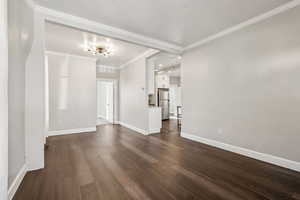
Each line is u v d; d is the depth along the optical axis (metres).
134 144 3.79
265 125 2.61
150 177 2.15
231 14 2.62
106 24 2.90
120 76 6.83
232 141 3.14
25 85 2.24
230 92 3.16
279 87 2.43
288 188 1.85
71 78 5.04
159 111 5.28
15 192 1.77
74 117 5.09
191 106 4.13
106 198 1.68
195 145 3.66
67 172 2.29
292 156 2.30
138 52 4.80
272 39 2.51
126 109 6.26
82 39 3.68
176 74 8.98
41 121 2.38
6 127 1.27
